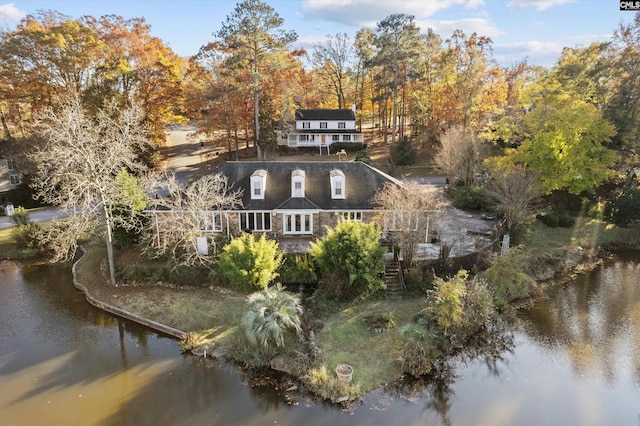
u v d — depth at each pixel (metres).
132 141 30.31
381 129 77.56
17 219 36.59
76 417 17.88
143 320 25.16
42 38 45.53
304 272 27.61
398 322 24.19
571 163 36.19
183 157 61.56
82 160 26.48
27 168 46.41
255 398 19.12
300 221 32.56
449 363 21.61
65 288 29.81
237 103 56.88
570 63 47.59
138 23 55.06
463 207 41.66
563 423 17.67
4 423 17.42
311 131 62.62
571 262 33.00
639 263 33.53
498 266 27.30
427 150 61.78
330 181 33.47
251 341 21.73
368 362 21.22
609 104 42.22
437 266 28.27
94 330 24.66
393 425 17.55
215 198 28.97
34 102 50.50
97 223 28.55
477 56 54.44
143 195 30.33
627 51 41.59
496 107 55.28
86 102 47.25
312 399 19.05
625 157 41.06
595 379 20.47
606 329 24.56
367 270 25.19
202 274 28.31
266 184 33.12
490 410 18.44
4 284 30.30
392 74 62.22
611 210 39.88
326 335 23.16
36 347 22.91
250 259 25.67
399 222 29.33
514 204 32.84
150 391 19.56
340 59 72.25
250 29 48.50
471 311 23.58
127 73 50.09
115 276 29.06
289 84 62.91
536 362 21.73
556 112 37.00
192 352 22.39
